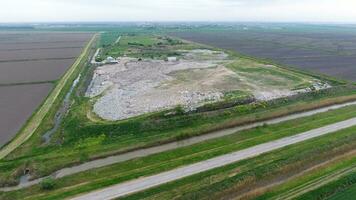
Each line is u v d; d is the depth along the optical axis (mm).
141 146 42656
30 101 61750
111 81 77000
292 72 87875
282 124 50188
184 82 74500
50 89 71000
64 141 44406
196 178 34156
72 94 67188
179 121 50125
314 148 39500
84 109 55938
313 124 50062
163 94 64188
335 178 33031
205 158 38938
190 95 63156
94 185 33281
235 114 54125
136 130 47531
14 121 51062
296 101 61750
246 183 31891
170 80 76812
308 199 29703
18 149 41625
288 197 29969
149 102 59000
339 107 60188
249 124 51375
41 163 37906
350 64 102312
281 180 33062
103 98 62562
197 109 55375
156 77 80375
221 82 74438
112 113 53562
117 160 39594
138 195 31312
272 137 44969
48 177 35562
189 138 45906
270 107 58094
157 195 30969
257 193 30562
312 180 32875
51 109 57031
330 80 77938
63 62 106188
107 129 47125
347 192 30859
